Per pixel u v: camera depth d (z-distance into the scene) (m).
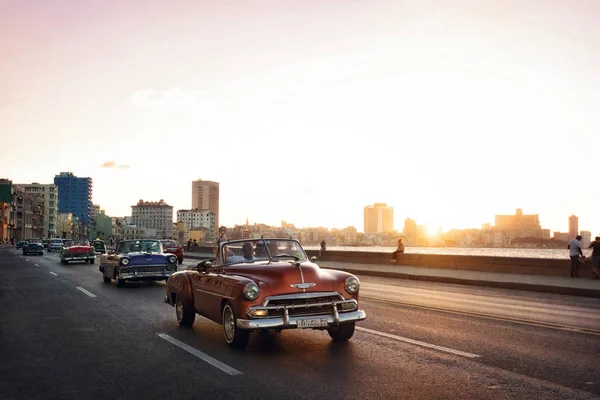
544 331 9.52
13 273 26.50
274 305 7.64
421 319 10.94
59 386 6.20
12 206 147.12
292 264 8.30
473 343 8.38
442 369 6.70
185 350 8.01
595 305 14.30
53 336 9.44
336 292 7.90
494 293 17.33
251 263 8.87
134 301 14.62
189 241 56.38
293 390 5.82
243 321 7.53
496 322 10.56
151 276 19.02
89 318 11.52
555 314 12.09
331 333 8.64
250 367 6.90
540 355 7.50
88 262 37.59
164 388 6.01
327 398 5.52
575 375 6.40
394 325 10.15
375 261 32.47
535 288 18.47
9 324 10.84
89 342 8.83
